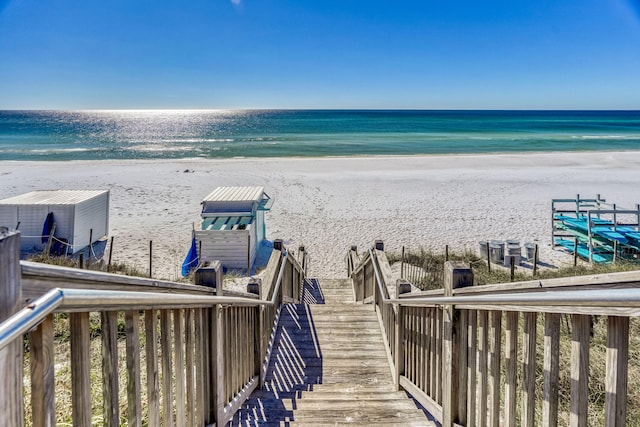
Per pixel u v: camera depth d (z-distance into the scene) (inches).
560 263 535.5
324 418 158.1
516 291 89.8
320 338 258.2
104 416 69.3
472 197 887.1
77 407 62.2
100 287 65.8
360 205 832.3
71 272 57.8
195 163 1375.5
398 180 1074.1
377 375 214.7
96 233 612.1
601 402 158.7
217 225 566.3
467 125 3649.1
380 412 162.9
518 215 752.3
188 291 106.1
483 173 1168.2
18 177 1087.0
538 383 175.0
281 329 271.6
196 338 118.5
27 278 50.0
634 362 184.4
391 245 609.0
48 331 55.3
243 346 176.6
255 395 188.1
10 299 47.3
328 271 541.0
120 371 186.5
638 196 880.9
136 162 1400.1
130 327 76.5
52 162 1396.4
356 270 411.8
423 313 164.9
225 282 462.3
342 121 4392.2
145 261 545.3
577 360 71.2
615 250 492.7
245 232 534.3
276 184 1029.8
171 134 2839.6
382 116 5871.1
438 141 2188.7
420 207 811.4
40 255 497.0
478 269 483.8
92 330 219.6
